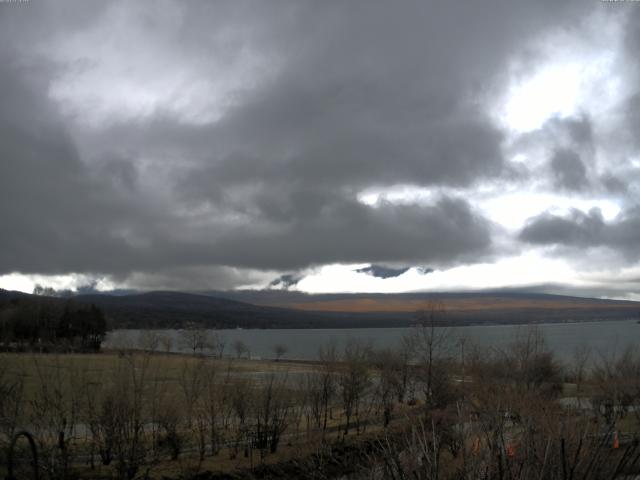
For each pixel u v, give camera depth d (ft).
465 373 143.23
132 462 77.77
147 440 90.27
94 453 84.74
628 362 156.04
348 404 114.32
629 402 114.83
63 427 79.05
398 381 135.44
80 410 89.15
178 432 98.17
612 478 36.73
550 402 85.61
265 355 431.02
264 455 91.45
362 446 84.33
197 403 103.60
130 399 91.97
